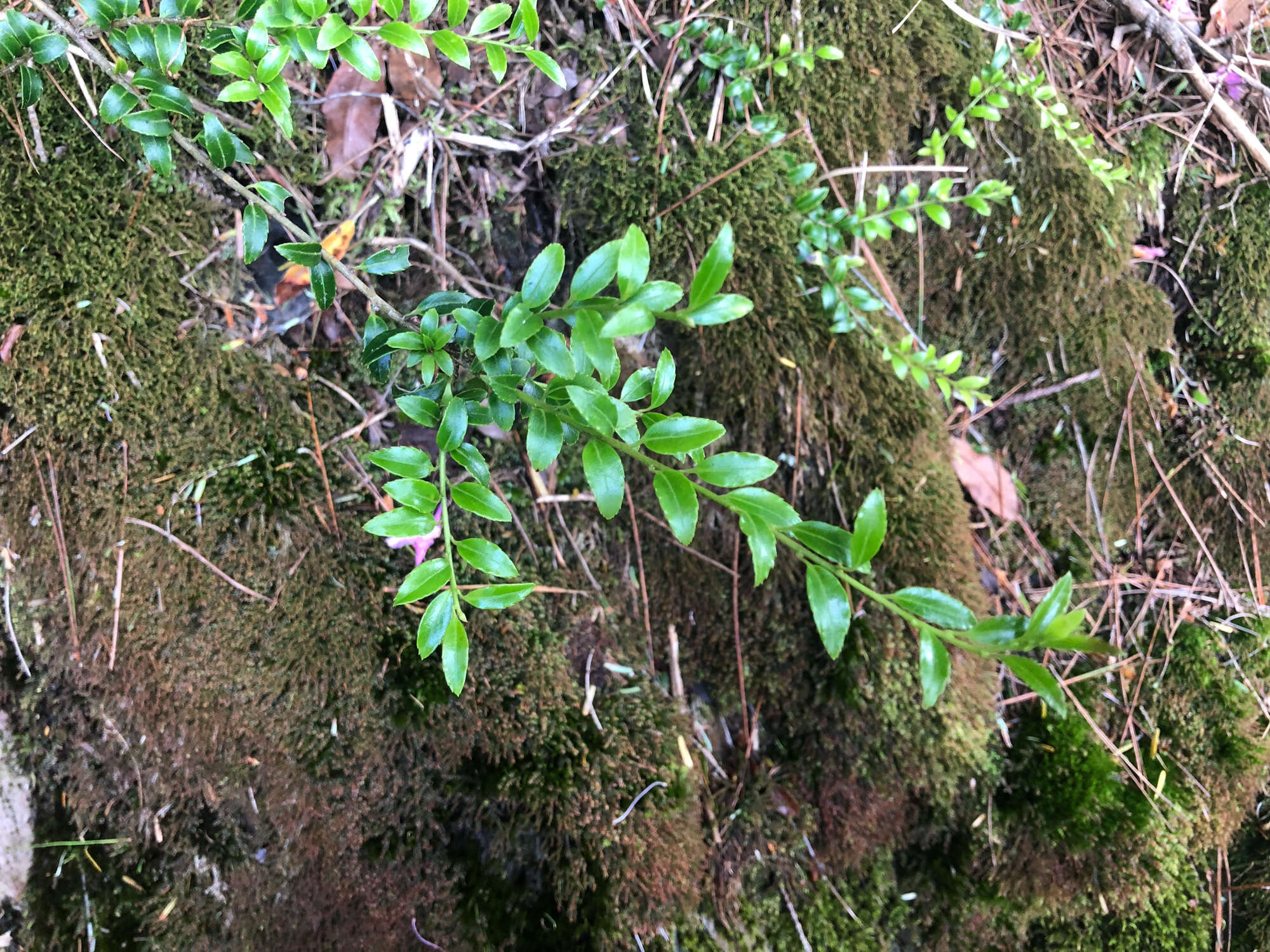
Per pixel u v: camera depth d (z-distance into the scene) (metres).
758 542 0.98
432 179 1.82
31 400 1.57
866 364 1.94
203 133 1.22
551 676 1.83
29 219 1.54
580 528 1.99
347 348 1.80
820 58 1.89
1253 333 2.31
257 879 1.83
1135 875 2.00
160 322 1.63
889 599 0.98
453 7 1.15
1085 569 2.29
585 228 1.94
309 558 1.72
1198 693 2.24
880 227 1.89
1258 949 2.18
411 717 1.76
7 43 1.17
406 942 1.85
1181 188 2.34
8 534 1.61
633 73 1.89
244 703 1.70
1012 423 2.35
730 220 1.86
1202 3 2.31
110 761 1.77
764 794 2.05
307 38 1.18
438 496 1.09
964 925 2.11
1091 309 2.23
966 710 1.98
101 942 1.78
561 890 1.83
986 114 1.94
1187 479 2.37
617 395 1.89
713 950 1.88
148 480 1.64
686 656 2.08
